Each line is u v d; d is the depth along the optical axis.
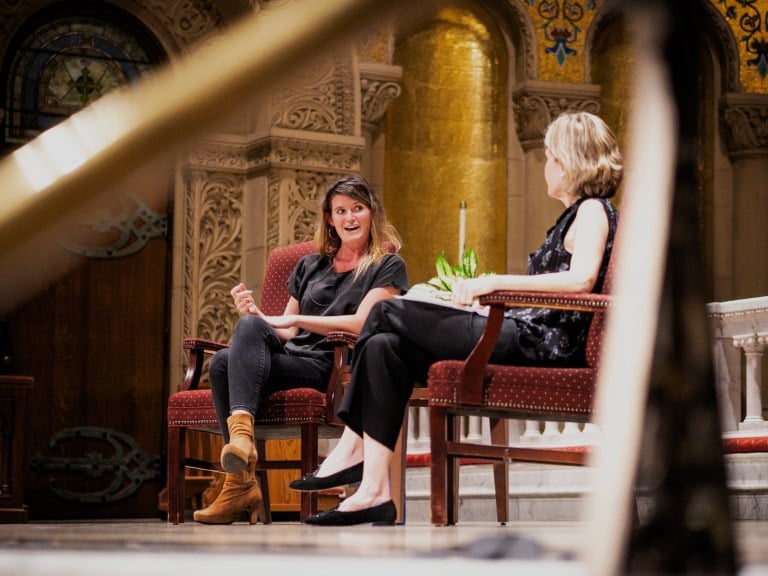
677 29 0.65
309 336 4.99
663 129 0.66
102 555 1.37
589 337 3.63
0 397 6.68
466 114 10.76
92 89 9.67
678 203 0.67
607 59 10.96
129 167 0.38
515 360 3.72
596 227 3.66
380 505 3.55
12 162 0.38
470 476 7.69
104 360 9.49
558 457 3.82
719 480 0.69
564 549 1.45
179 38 9.81
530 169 10.60
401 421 3.59
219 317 9.62
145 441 9.54
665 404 0.67
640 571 0.68
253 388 4.58
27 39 9.53
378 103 10.08
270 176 9.57
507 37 10.78
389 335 3.61
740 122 10.78
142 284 9.62
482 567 1.22
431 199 10.62
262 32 0.39
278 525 4.88
